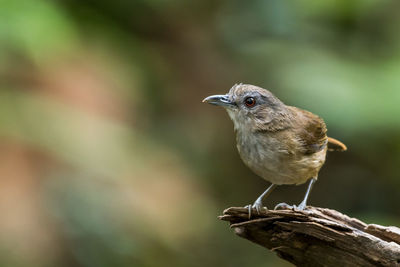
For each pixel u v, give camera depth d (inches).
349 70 479.2
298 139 329.7
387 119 444.8
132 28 547.8
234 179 612.1
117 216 417.1
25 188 394.0
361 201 589.6
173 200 460.4
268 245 267.4
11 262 369.1
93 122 435.8
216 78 617.3
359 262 247.4
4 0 373.7
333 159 608.1
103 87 476.7
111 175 421.7
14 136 393.1
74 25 423.2
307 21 539.5
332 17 534.0
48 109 414.9
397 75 463.2
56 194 402.0
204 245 495.2
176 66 616.4
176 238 452.1
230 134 619.2
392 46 515.2
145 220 429.1
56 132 406.9
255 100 332.5
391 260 241.0
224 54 609.0
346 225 255.0
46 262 381.4
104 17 503.5
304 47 522.6
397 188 575.8
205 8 600.7
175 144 576.4
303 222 247.0
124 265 409.7
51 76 447.8
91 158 412.8
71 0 458.3
